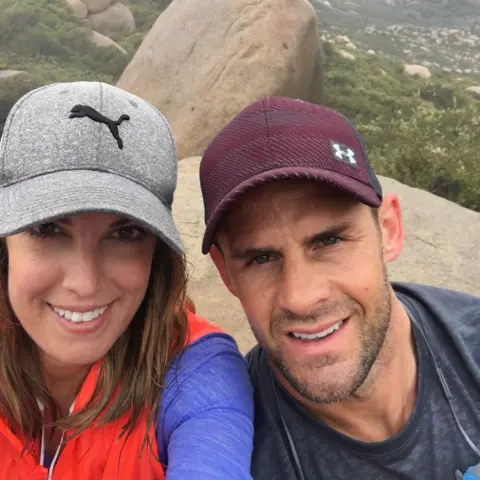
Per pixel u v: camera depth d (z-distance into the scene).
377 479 0.58
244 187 0.51
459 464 0.58
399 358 0.60
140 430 0.57
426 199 1.91
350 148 0.55
